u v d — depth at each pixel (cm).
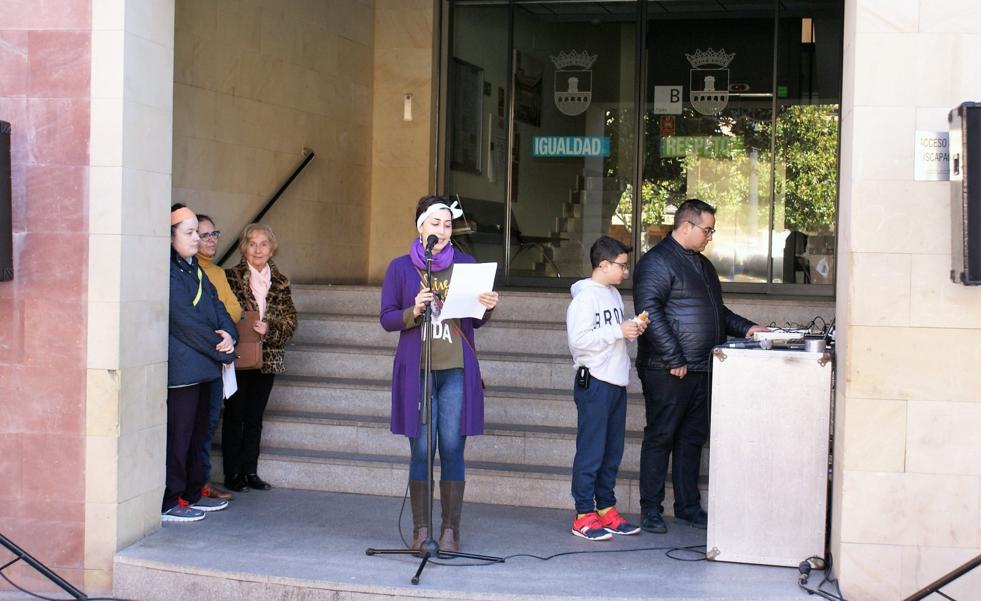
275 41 782
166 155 489
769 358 445
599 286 489
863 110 409
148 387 477
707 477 551
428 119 917
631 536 493
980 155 382
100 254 451
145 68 468
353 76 893
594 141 914
